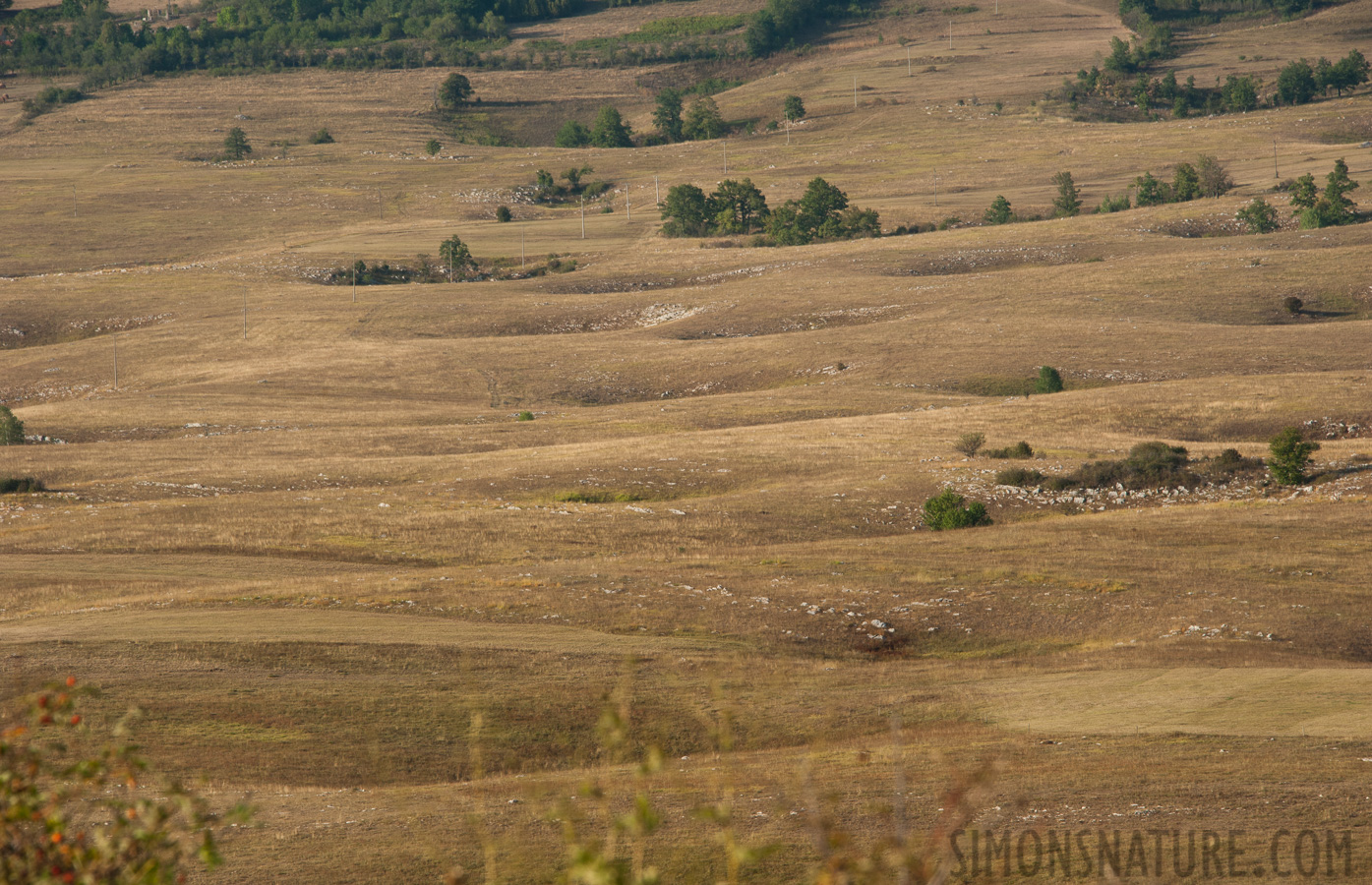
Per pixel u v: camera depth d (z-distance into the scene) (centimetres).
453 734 5266
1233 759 4247
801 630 7519
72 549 10731
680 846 3322
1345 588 8062
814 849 3247
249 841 3547
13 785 1202
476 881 3064
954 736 4969
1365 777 3900
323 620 7325
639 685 5988
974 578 8562
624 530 11644
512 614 7744
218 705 5481
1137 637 7275
